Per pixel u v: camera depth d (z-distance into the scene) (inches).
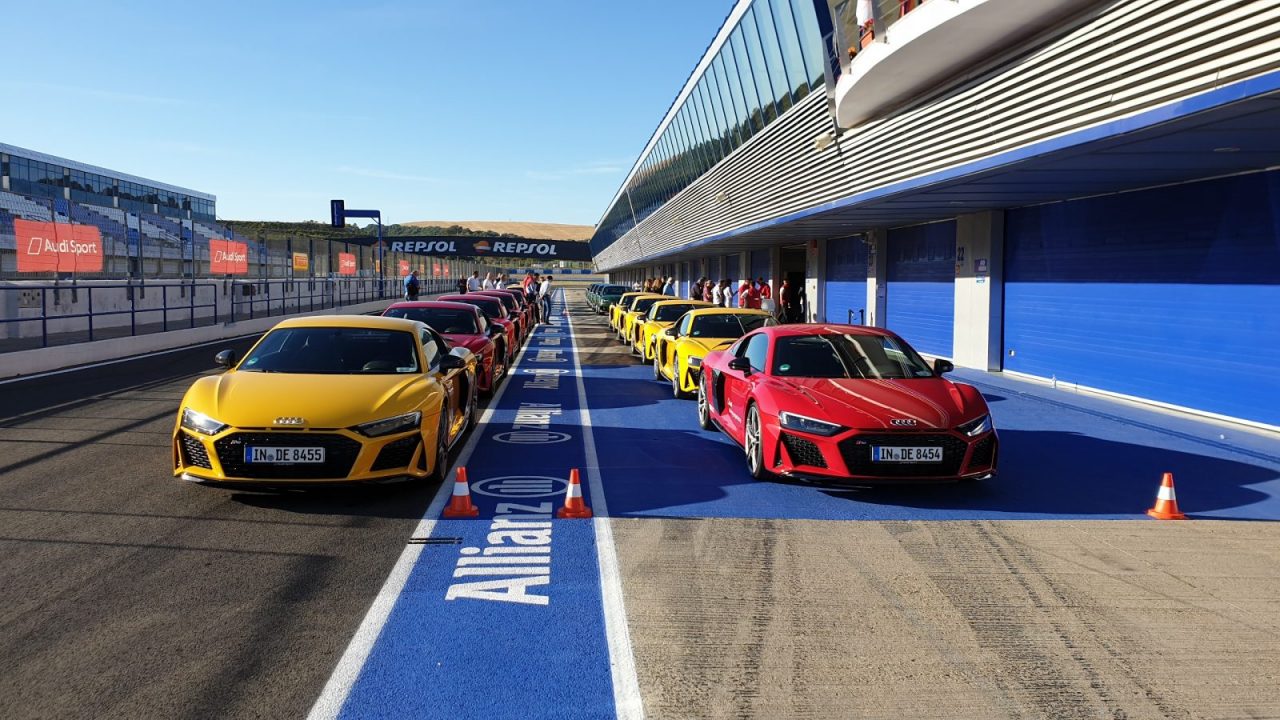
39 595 155.5
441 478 249.3
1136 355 421.4
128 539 190.2
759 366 285.0
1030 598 161.3
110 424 346.3
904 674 128.3
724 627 145.5
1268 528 212.1
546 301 1359.5
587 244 3489.2
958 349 593.3
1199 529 210.8
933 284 654.5
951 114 429.4
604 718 113.6
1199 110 245.4
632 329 748.0
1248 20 239.1
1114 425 368.2
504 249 3444.9
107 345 639.8
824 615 151.4
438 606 152.9
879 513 223.9
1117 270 434.9
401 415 223.0
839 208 559.8
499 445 315.3
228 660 129.5
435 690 120.8
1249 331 350.9
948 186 427.5
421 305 476.4
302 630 141.3
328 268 1405.0
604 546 190.5
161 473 257.0
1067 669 130.9
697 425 368.5
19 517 207.0
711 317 468.4
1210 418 372.8
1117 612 154.8
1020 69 362.0
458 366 282.0
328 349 264.8
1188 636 144.3
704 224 1107.9
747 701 118.8
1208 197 373.1
